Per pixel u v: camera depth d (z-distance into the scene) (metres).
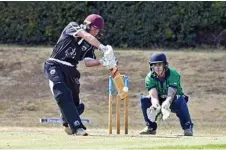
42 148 29.66
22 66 65.06
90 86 61.44
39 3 70.75
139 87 61.00
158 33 69.44
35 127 52.09
